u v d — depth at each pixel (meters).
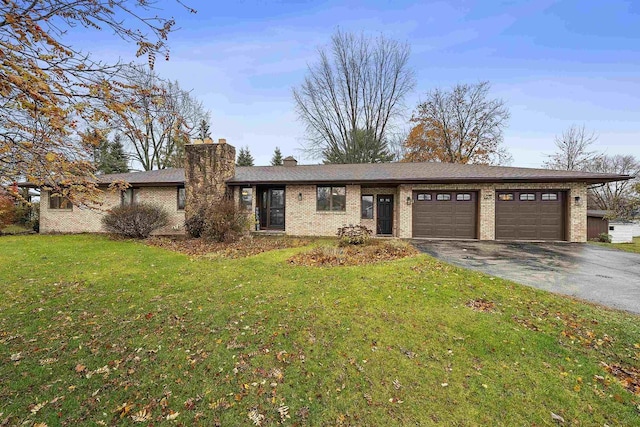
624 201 15.16
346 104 26.92
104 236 13.67
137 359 3.49
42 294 5.65
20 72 2.29
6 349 3.68
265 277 6.61
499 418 2.61
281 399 2.86
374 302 5.04
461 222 13.13
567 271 7.00
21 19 2.44
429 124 26.89
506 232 12.63
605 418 2.61
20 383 3.02
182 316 4.66
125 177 15.61
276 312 4.74
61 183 3.38
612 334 3.95
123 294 5.65
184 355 3.57
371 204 14.96
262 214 15.57
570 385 3.03
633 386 3.00
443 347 3.72
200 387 3.01
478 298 5.20
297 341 3.88
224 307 4.98
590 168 27.11
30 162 3.13
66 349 3.69
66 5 2.74
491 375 3.19
